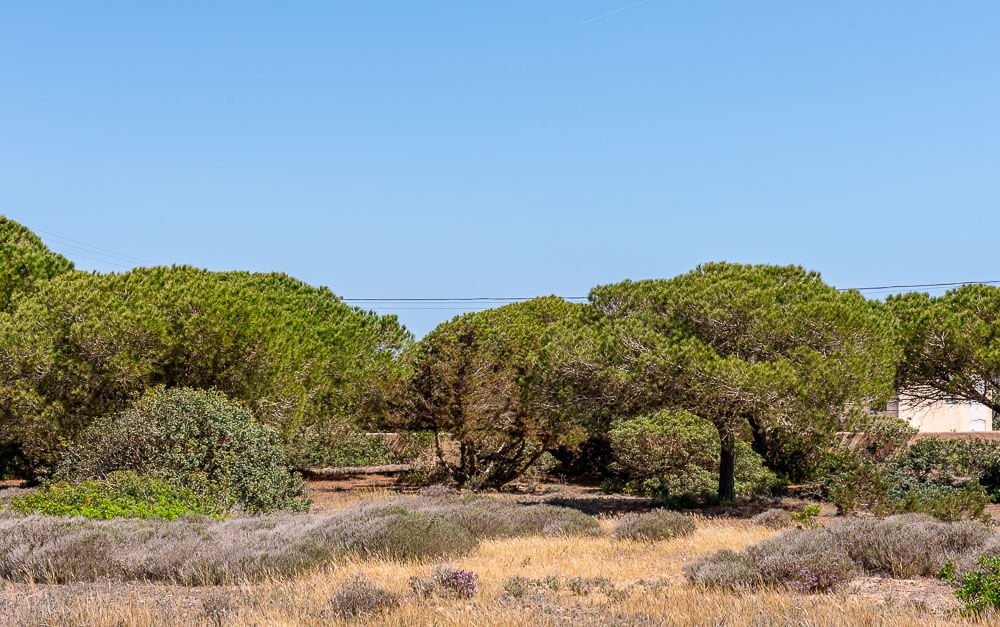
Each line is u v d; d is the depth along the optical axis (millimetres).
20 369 20859
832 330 19109
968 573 9414
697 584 10719
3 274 25156
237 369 22469
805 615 8430
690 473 26109
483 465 30109
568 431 28234
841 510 19609
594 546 14773
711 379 18578
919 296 24094
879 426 19875
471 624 8242
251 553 11656
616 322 20469
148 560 11461
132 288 23375
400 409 28500
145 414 18719
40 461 27109
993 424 41594
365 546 12953
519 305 40156
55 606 8992
